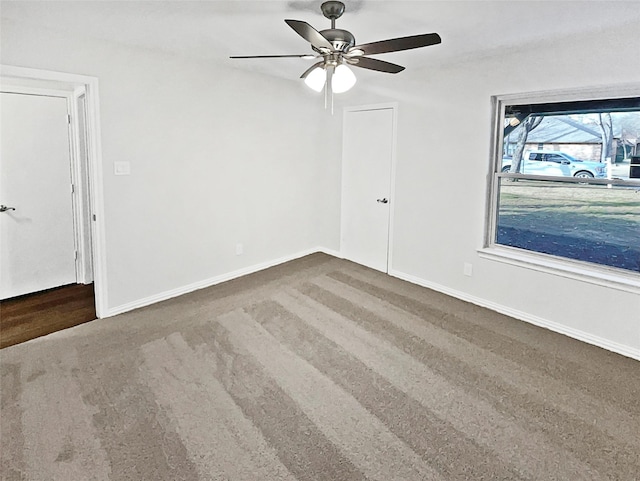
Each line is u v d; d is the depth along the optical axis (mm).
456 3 2246
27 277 3955
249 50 3340
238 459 1886
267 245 4750
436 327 3268
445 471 1820
